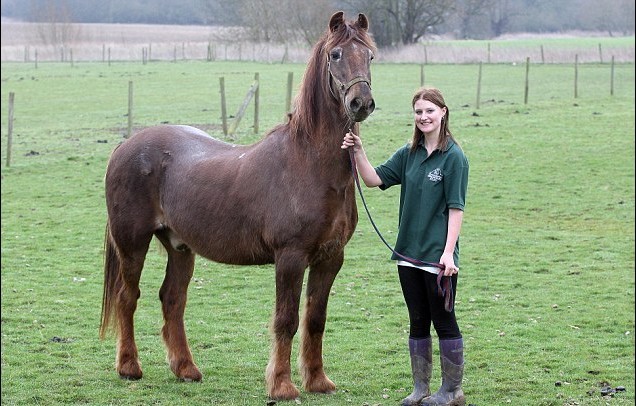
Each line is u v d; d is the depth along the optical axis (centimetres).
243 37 6247
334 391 668
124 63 5641
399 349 823
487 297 1041
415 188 605
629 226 1467
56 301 1015
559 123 2547
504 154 2117
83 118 2928
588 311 972
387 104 3125
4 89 3859
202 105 3161
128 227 711
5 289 1075
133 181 710
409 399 627
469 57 5050
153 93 3622
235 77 4219
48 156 2192
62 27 7156
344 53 584
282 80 4006
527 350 819
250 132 2398
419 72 4378
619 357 797
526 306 999
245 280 1137
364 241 1375
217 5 6850
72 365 752
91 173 1983
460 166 592
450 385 612
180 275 718
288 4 5666
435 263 596
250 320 939
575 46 6256
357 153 612
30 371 730
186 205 680
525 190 1764
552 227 1470
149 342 845
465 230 1449
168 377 716
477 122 2586
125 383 696
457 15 6366
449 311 605
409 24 5709
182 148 711
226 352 808
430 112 594
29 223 1528
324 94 609
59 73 4722
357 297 1041
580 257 1259
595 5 8706
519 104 3016
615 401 659
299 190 616
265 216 635
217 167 673
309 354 664
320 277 650
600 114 2714
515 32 8825
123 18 10431
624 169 1941
